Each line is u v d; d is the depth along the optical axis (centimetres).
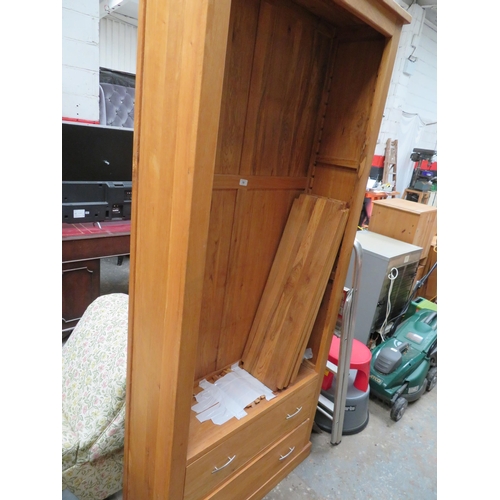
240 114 120
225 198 127
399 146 600
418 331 237
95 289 233
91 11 267
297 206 152
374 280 237
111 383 133
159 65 86
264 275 157
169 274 94
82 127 221
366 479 171
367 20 107
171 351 97
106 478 139
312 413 171
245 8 108
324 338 159
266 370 150
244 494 144
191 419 128
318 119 149
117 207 246
